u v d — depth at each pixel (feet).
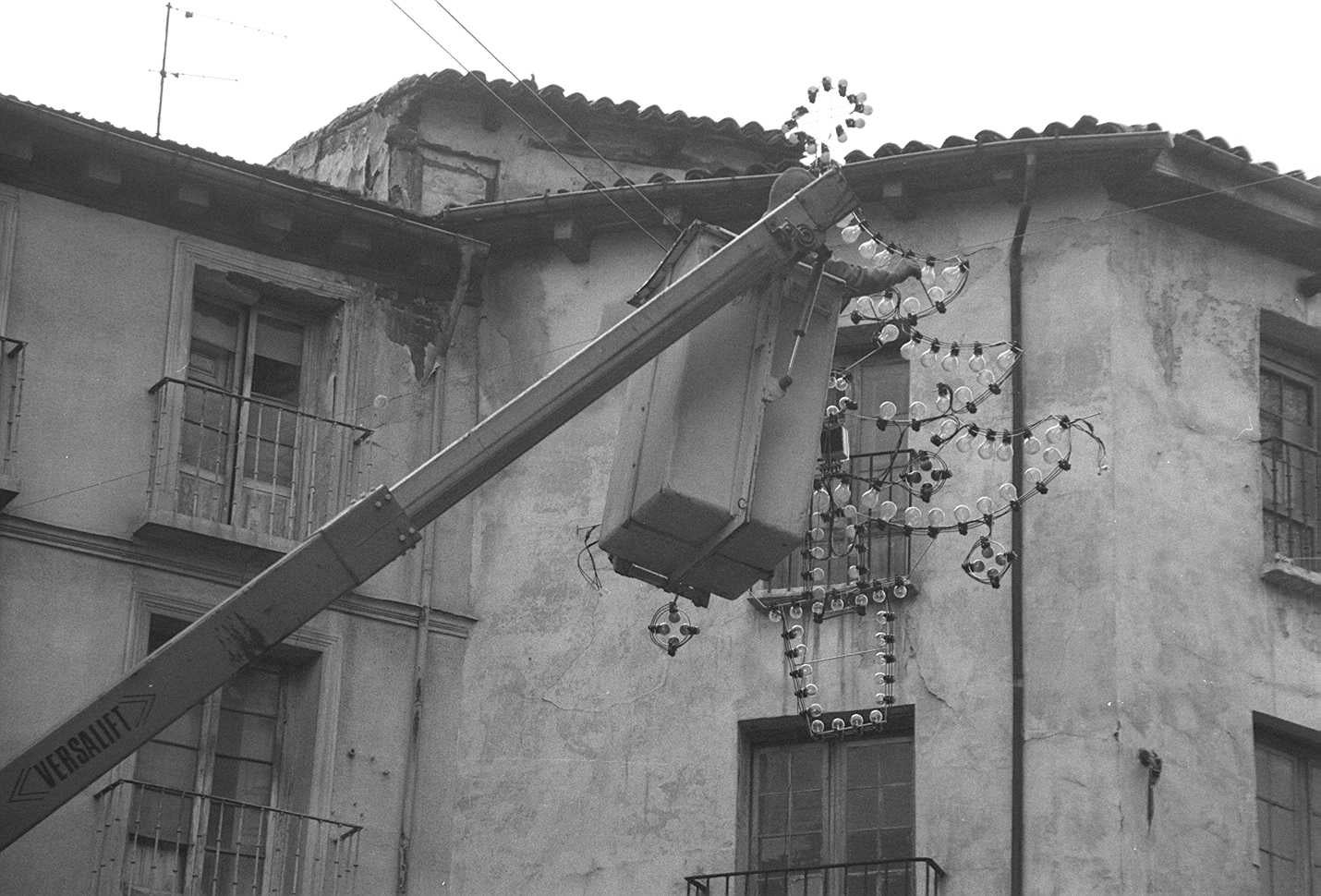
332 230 64.75
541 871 60.64
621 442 42.60
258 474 63.26
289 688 61.82
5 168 61.26
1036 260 62.23
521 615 63.31
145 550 60.18
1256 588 61.21
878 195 63.05
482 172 70.54
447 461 37.96
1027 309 61.77
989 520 50.29
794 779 60.13
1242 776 58.90
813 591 54.19
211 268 63.62
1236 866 57.82
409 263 66.13
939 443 49.93
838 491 52.19
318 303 65.41
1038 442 50.60
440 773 62.08
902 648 59.57
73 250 61.72
